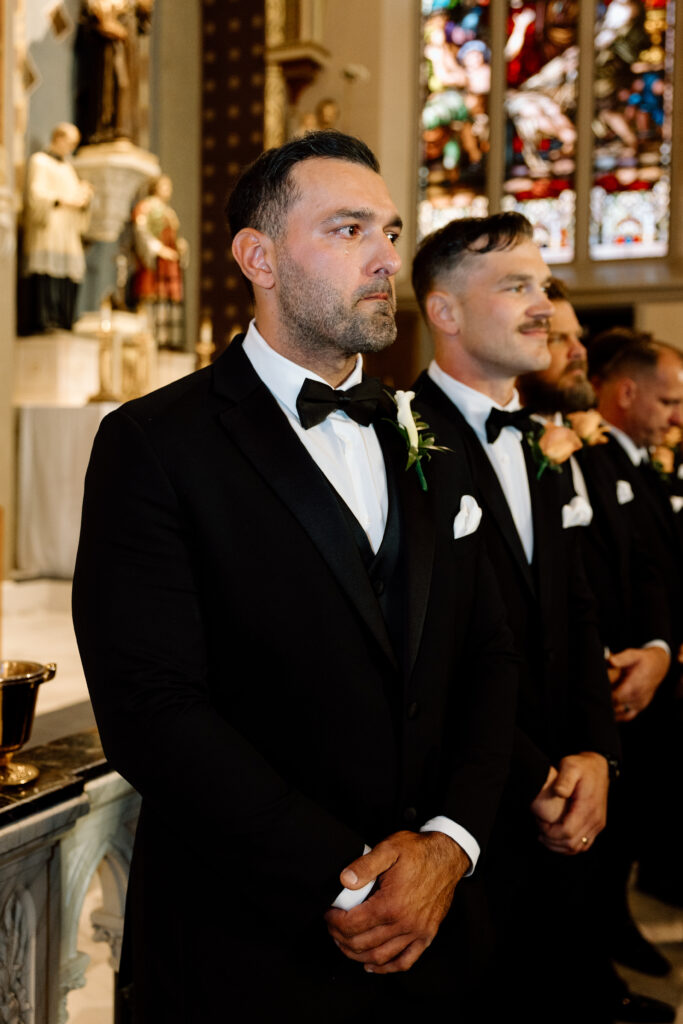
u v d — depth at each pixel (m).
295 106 10.08
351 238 1.29
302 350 1.34
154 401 1.30
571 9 10.12
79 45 8.12
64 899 1.63
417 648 1.31
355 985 1.24
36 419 7.14
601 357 3.06
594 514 2.44
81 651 1.22
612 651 2.42
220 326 9.95
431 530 1.38
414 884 1.18
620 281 9.83
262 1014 1.20
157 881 1.29
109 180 8.05
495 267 1.83
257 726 1.26
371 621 1.26
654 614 2.50
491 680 1.49
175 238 8.64
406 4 10.51
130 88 8.12
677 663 2.84
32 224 7.49
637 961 2.57
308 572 1.25
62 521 7.04
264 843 1.14
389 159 10.28
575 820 1.68
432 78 10.68
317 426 1.37
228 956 1.21
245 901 1.22
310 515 1.26
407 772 1.29
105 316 7.24
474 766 1.39
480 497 1.77
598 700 1.90
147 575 1.19
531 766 1.65
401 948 1.18
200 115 10.01
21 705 1.42
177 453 1.23
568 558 1.97
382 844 1.21
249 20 9.81
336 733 1.26
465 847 1.29
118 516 1.21
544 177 10.31
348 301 1.28
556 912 1.90
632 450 2.92
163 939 1.27
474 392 1.89
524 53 10.33
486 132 10.47
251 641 1.24
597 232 10.21
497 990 1.72
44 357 7.59
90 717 2.28
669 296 9.65
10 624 6.37
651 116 9.93
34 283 7.63
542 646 1.79
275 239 1.31
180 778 1.14
